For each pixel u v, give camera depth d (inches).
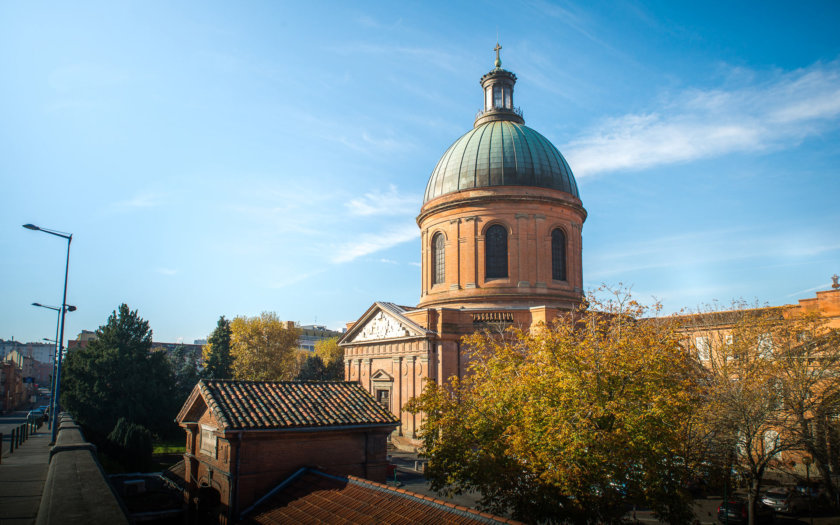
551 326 1476.4
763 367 1160.2
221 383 840.3
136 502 1121.4
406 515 579.2
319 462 796.6
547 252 1720.0
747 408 1039.6
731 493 1258.0
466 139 1897.1
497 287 1686.8
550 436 694.5
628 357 749.9
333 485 702.5
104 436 1902.1
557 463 676.1
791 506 1218.6
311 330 6205.7
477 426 808.3
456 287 1739.7
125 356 2132.1
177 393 2439.7
